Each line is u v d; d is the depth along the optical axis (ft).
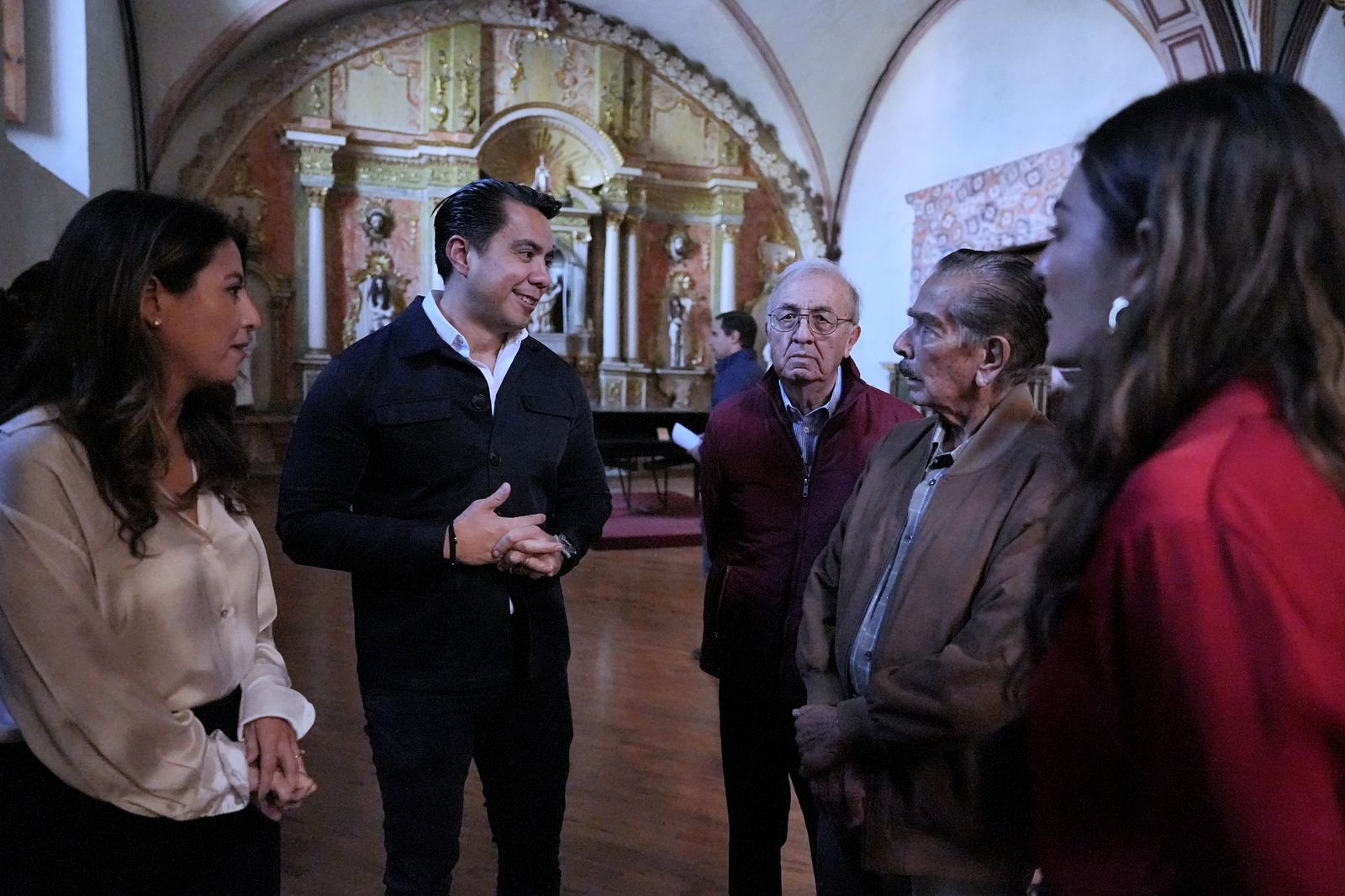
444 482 5.65
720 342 14.78
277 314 39.14
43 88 24.80
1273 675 1.81
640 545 24.36
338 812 8.99
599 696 12.62
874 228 43.09
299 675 13.02
